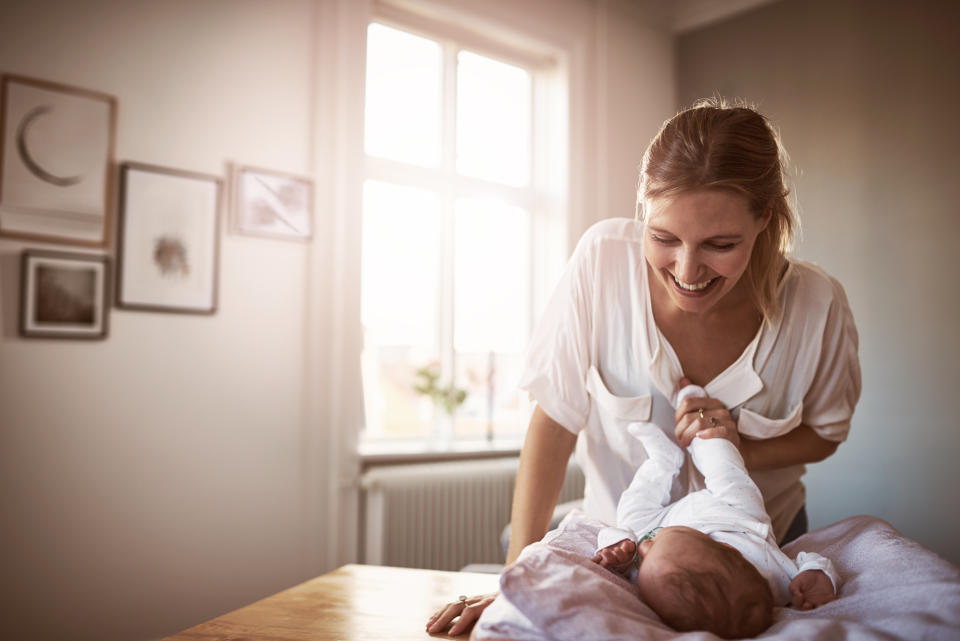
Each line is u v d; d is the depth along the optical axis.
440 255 3.91
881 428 3.62
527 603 0.71
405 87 3.80
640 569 0.93
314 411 3.11
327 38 3.22
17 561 2.42
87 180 2.60
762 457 1.18
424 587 1.11
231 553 2.86
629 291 1.20
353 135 3.25
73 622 2.51
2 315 2.42
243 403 2.92
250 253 2.97
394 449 3.54
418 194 3.84
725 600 0.84
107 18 2.67
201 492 2.80
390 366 3.71
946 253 3.45
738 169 0.89
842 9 3.93
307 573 3.06
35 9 2.51
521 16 4.00
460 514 3.38
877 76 3.76
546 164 4.30
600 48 4.37
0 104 2.44
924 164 3.55
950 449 3.38
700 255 0.92
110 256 2.64
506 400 4.17
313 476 3.09
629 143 4.50
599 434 1.28
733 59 4.48
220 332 2.88
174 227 2.78
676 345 1.19
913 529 3.48
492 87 4.17
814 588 0.89
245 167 2.96
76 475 2.54
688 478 1.19
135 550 2.65
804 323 1.17
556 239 4.21
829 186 3.92
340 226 3.19
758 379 1.16
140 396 2.68
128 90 2.71
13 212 2.45
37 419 2.47
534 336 1.28
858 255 3.77
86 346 2.58
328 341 3.16
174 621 2.72
